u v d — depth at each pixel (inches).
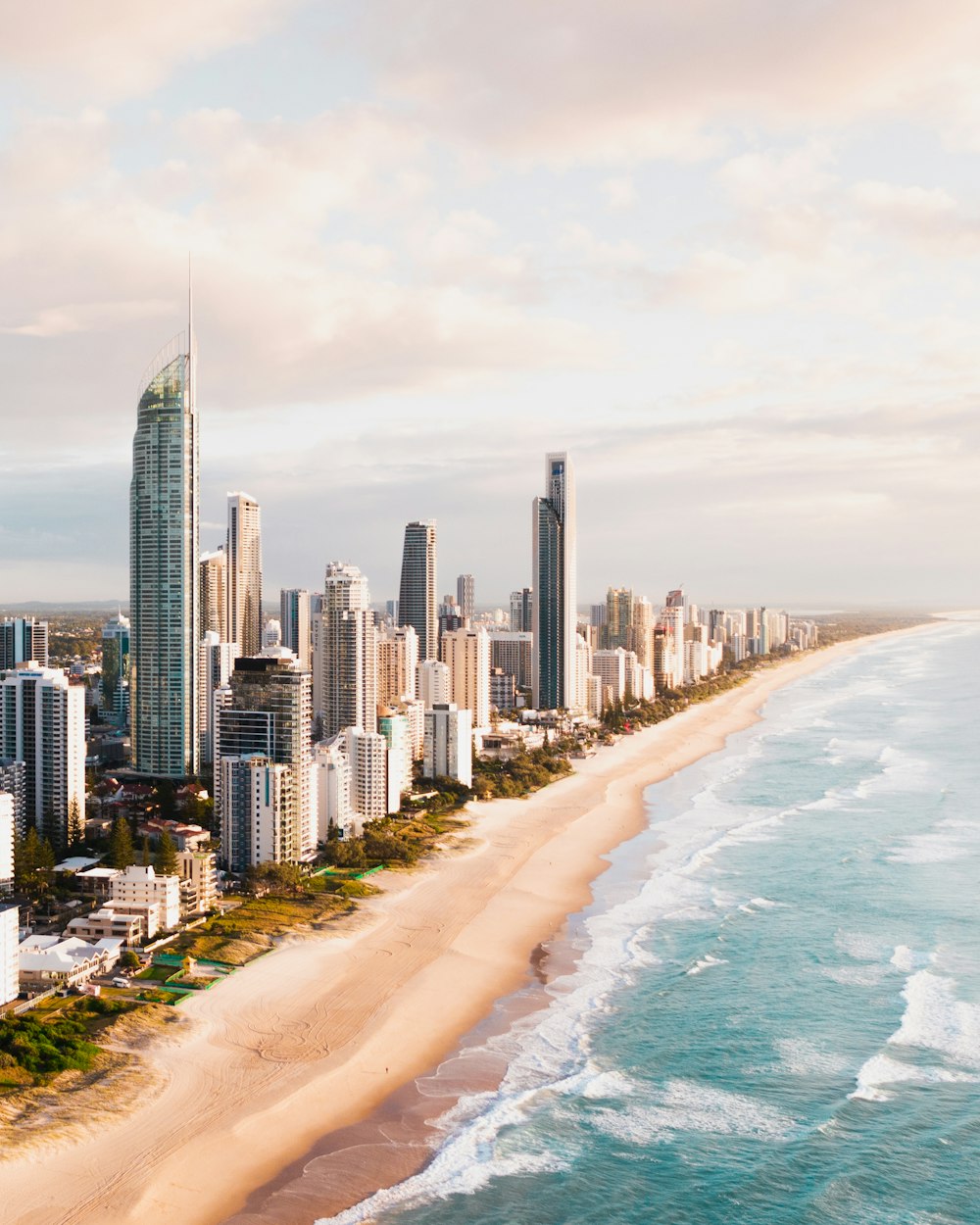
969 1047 5487.2
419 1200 4333.2
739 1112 4950.8
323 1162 4589.1
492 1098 5137.8
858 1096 5044.3
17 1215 4163.4
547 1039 5757.9
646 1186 4411.9
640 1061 5467.5
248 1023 5944.9
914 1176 4431.6
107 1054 5506.9
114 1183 4394.7
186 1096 5108.3
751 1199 4320.9
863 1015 5900.6
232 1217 4212.6
